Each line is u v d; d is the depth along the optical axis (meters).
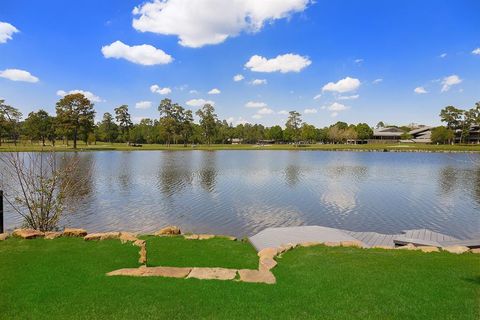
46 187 12.01
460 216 17.78
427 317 4.79
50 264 6.73
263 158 59.62
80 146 79.94
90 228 14.88
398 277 6.32
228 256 8.30
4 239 8.49
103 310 4.84
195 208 18.95
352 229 15.42
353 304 5.15
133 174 33.44
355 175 34.78
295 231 12.37
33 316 4.65
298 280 6.16
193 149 85.12
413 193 24.25
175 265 7.52
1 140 67.81
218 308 4.97
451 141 105.50
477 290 5.71
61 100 64.88
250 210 18.67
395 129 139.62
